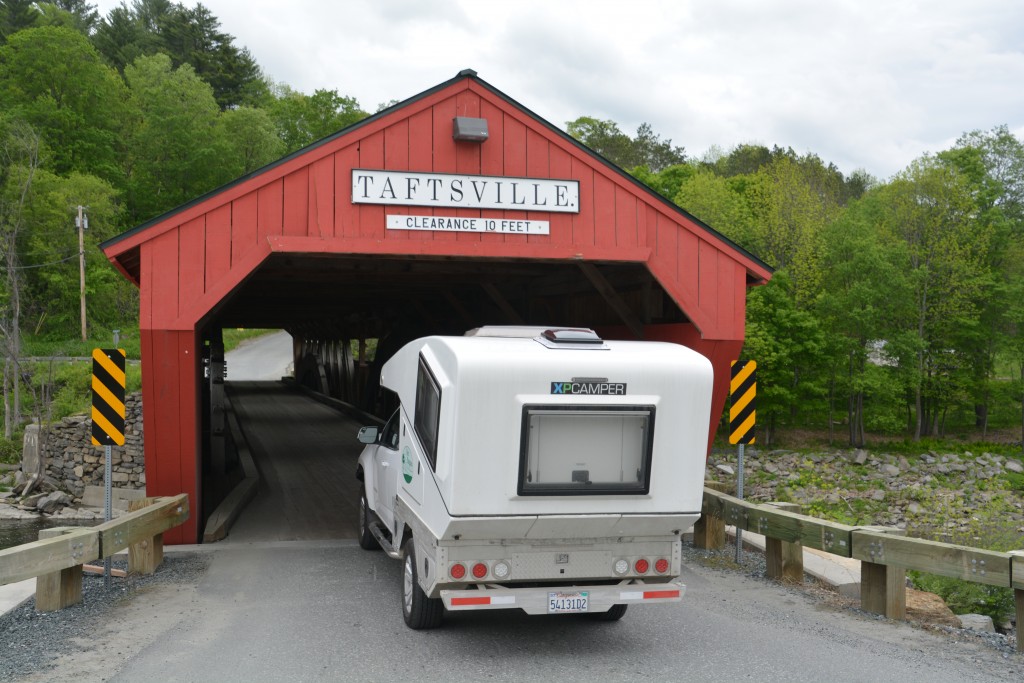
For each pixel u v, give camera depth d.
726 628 7.07
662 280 11.73
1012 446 45.50
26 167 56.50
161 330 10.16
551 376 6.05
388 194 10.75
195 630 6.89
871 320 42.00
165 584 8.62
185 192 75.62
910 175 45.84
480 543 6.18
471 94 11.07
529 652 6.38
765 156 98.62
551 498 6.08
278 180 10.46
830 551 7.86
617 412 6.18
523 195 11.23
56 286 55.19
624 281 13.97
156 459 10.54
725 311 11.96
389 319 28.50
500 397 5.95
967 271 44.16
